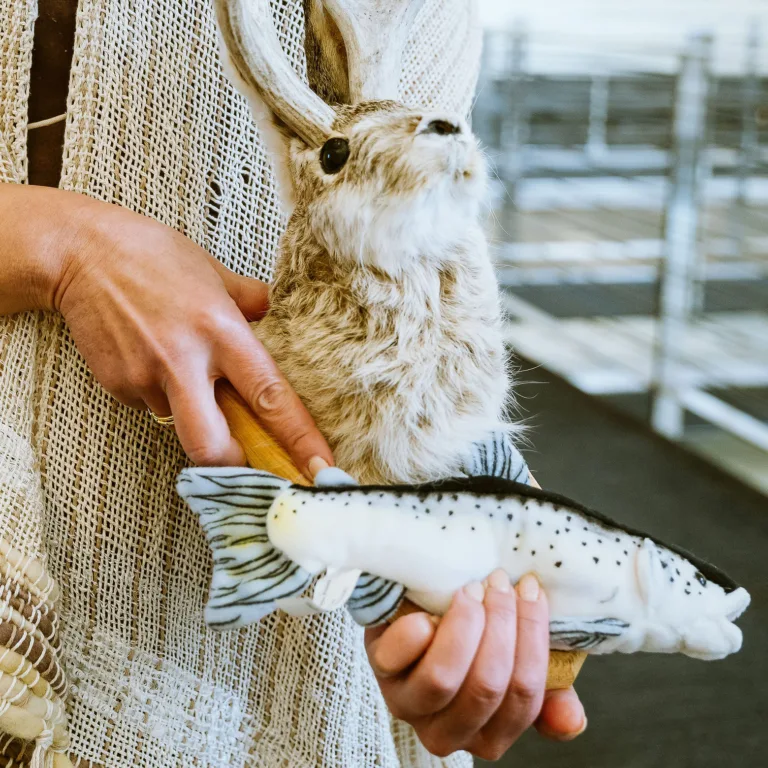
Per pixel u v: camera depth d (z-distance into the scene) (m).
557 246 4.33
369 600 0.51
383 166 0.51
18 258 0.63
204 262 0.65
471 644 0.48
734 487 2.58
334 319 0.55
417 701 0.50
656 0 3.51
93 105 0.71
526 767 1.57
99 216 0.64
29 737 0.66
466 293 0.55
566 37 3.92
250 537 0.51
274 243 0.78
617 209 4.04
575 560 0.51
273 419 0.56
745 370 2.92
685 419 3.12
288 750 0.81
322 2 0.58
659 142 3.93
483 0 4.46
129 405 0.67
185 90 0.72
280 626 0.80
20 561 0.67
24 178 0.72
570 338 3.62
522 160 4.44
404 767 0.91
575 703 0.55
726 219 3.12
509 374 0.64
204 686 0.78
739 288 3.19
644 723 1.68
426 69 0.77
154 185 0.73
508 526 0.51
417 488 0.51
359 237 0.52
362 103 0.56
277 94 0.54
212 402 0.59
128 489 0.75
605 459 2.79
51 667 0.68
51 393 0.74
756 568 2.12
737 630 0.52
